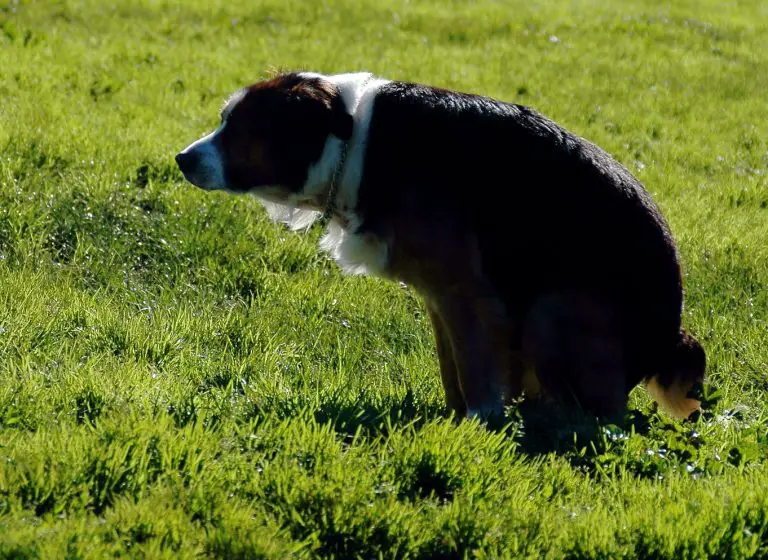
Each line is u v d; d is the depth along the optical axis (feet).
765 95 71.82
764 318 35.27
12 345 26.66
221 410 23.77
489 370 25.21
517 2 98.43
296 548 18.26
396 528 19.10
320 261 38.11
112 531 17.92
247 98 25.25
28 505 18.67
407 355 31.60
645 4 103.60
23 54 61.16
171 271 35.68
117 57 64.03
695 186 51.44
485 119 25.21
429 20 85.10
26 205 37.76
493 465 21.63
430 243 24.61
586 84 69.56
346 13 85.35
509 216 24.72
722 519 20.10
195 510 18.99
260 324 31.86
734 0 112.37
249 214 39.99
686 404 26.50
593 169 25.14
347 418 23.73
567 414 24.90
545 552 19.29
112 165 42.78
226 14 80.64
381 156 24.75
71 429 21.16
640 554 19.40
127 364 26.45
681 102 67.77
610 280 24.81
